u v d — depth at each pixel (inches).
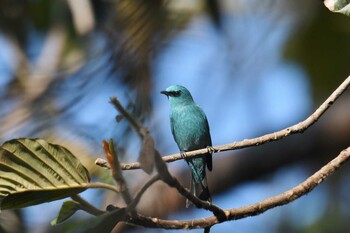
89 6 535.2
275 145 584.7
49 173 213.8
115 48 443.2
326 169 253.4
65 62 578.6
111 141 194.1
